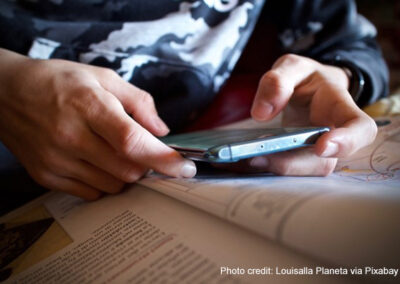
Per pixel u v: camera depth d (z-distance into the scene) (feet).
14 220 1.36
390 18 6.60
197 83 2.19
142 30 1.97
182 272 0.72
